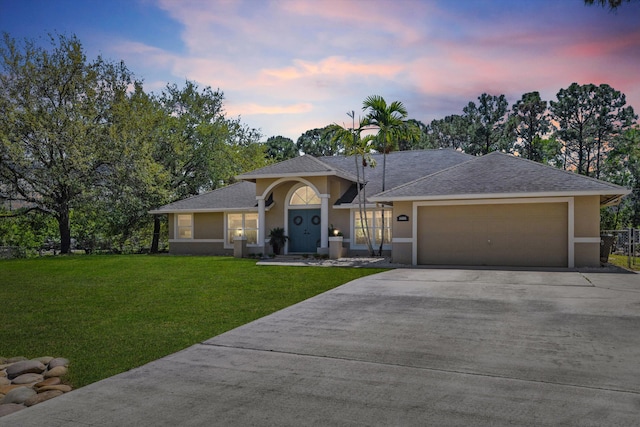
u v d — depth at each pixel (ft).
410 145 175.22
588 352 18.30
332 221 69.72
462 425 11.89
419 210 54.75
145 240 112.98
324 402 13.52
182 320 25.44
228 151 110.93
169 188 99.45
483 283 36.88
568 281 37.42
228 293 34.09
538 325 22.84
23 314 27.50
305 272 46.19
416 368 16.58
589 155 155.84
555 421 12.06
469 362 17.20
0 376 17.13
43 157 80.84
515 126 167.32
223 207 77.05
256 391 14.48
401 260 55.26
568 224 49.03
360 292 33.22
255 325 23.63
